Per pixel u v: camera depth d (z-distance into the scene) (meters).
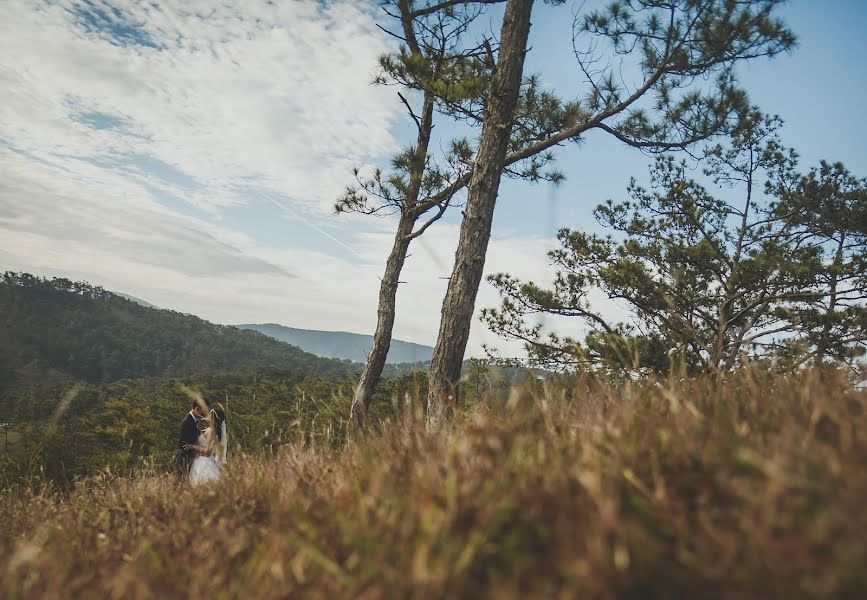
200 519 2.51
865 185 13.01
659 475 1.35
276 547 1.53
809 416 1.55
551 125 9.45
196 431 5.31
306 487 2.53
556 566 1.09
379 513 1.51
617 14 7.54
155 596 1.52
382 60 8.60
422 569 1.07
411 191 10.15
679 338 10.15
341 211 10.16
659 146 8.49
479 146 6.75
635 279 11.30
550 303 12.30
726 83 8.25
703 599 0.97
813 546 0.93
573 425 1.90
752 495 1.11
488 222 6.60
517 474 1.48
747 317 12.14
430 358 6.35
